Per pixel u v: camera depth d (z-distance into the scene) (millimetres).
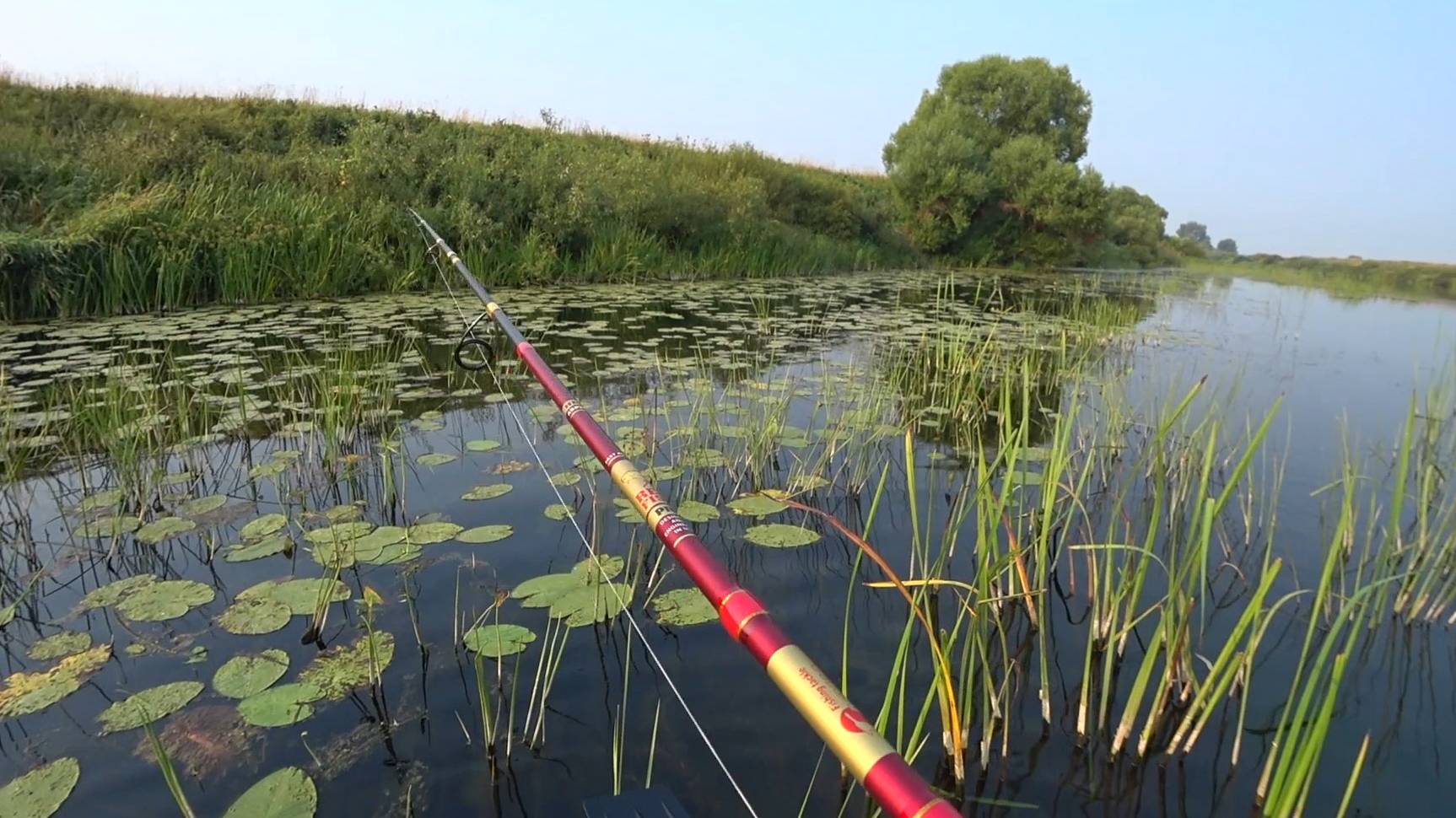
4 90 10656
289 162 10539
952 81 24281
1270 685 2068
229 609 2299
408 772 1699
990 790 1694
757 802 1642
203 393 4598
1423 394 5441
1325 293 17984
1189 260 34969
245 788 1645
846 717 1046
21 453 3555
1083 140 24500
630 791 1586
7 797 1584
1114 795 1683
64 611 2342
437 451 3793
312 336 6461
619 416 4430
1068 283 15750
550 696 1966
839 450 3928
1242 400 5176
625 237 12086
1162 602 2076
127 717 1846
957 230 19016
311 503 3148
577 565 2602
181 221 8188
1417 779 1715
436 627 2262
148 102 12062
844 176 23453
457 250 10344
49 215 7918
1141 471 3670
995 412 4707
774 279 13516
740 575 2609
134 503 3121
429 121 14203
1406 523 3105
